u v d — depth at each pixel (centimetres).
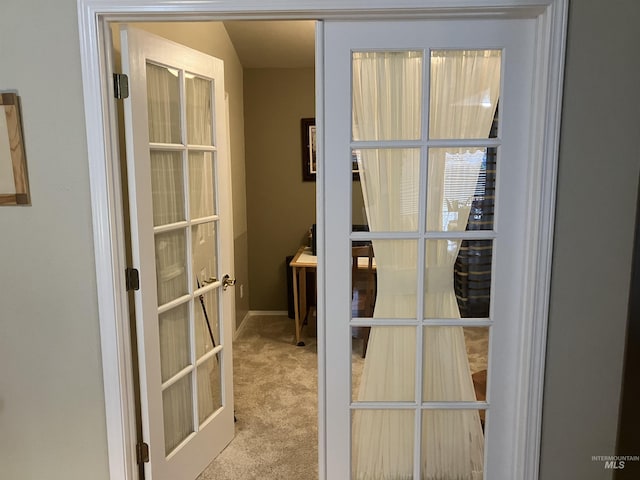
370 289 196
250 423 296
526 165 184
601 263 180
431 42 180
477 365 199
